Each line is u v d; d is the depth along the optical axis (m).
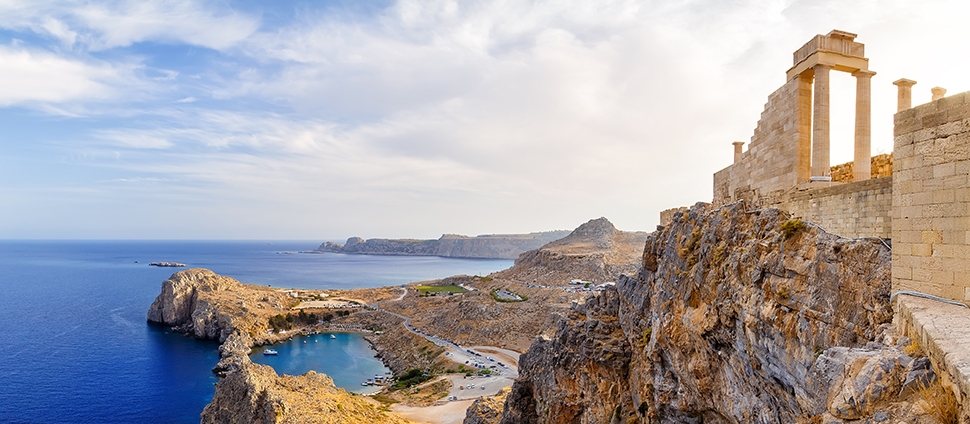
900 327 14.41
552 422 47.56
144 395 108.12
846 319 17.42
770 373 21.31
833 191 20.34
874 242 17.38
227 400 66.19
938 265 13.80
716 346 26.44
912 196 14.76
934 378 10.86
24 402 102.12
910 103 24.89
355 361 142.88
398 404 96.69
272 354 147.62
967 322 11.66
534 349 60.19
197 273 199.50
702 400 28.44
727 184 34.75
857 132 24.03
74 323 184.25
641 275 39.72
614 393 41.66
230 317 164.75
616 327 44.91
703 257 27.98
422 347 143.38
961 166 13.12
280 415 57.16
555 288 175.38
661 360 33.25
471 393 101.31
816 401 14.57
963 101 13.09
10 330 170.50
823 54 23.22
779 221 23.14
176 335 167.62
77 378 118.75
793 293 19.97
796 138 24.67
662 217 39.81
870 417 11.44
